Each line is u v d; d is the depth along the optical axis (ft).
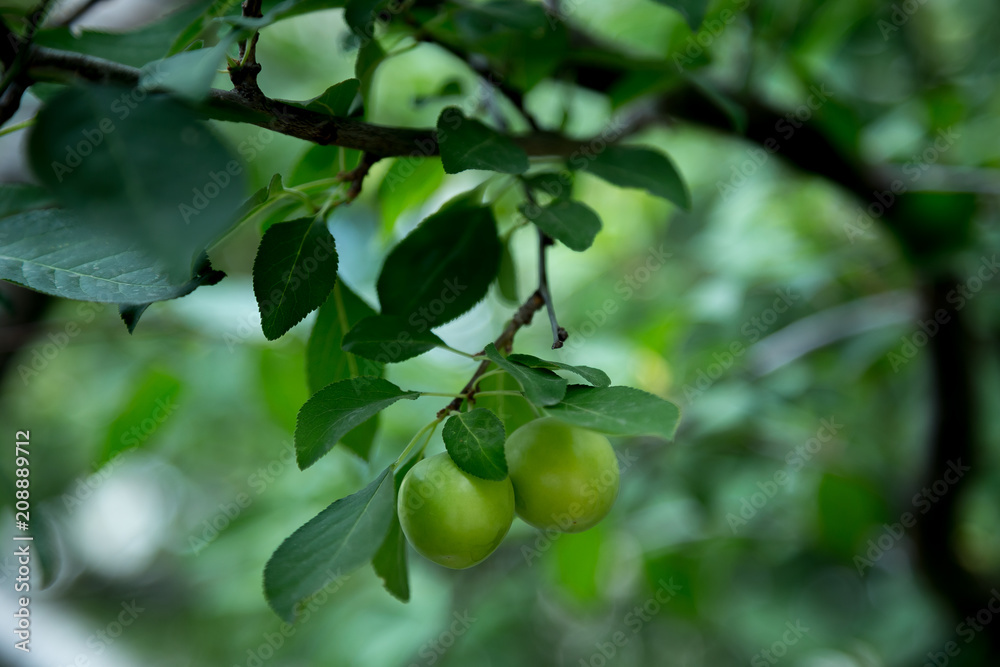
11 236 1.70
